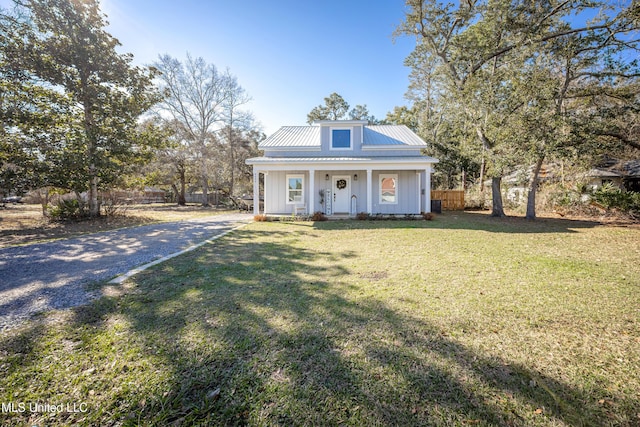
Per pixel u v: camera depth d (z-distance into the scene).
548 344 2.54
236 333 2.68
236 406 1.81
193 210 20.33
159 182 24.61
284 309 3.22
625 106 10.36
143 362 2.23
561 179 15.90
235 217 14.76
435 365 2.22
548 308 3.29
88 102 11.76
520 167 12.62
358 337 2.63
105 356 2.31
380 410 1.79
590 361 2.30
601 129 10.47
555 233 8.91
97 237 8.16
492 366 2.22
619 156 12.91
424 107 28.66
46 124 11.03
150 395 1.89
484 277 4.46
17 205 21.53
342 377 2.07
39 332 2.68
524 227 10.27
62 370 2.13
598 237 8.20
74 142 11.25
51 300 3.46
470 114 13.73
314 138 15.88
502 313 3.15
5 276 4.42
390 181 14.51
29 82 11.19
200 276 4.43
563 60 11.30
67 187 11.66
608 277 4.48
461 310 3.22
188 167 26.62
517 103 11.59
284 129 17.39
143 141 13.61
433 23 15.72
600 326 2.88
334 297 3.60
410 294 3.71
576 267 5.05
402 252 6.25
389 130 17.05
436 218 13.34
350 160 12.83
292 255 5.95
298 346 2.47
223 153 25.94
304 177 14.58
